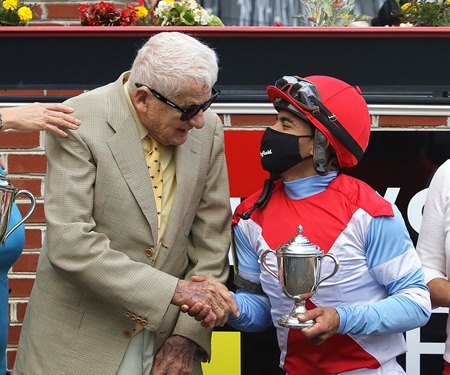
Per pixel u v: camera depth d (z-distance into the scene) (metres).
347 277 7.95
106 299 8.05
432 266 8.67
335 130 7.94
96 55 10.36
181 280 8.17
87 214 8.07
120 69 10.37
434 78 10.28
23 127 7.99
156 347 8.54
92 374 8.26
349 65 10.30
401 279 7.93
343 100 8.04
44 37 10.31
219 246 8.70
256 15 13.98
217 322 8.12
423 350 10.20
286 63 10.30
